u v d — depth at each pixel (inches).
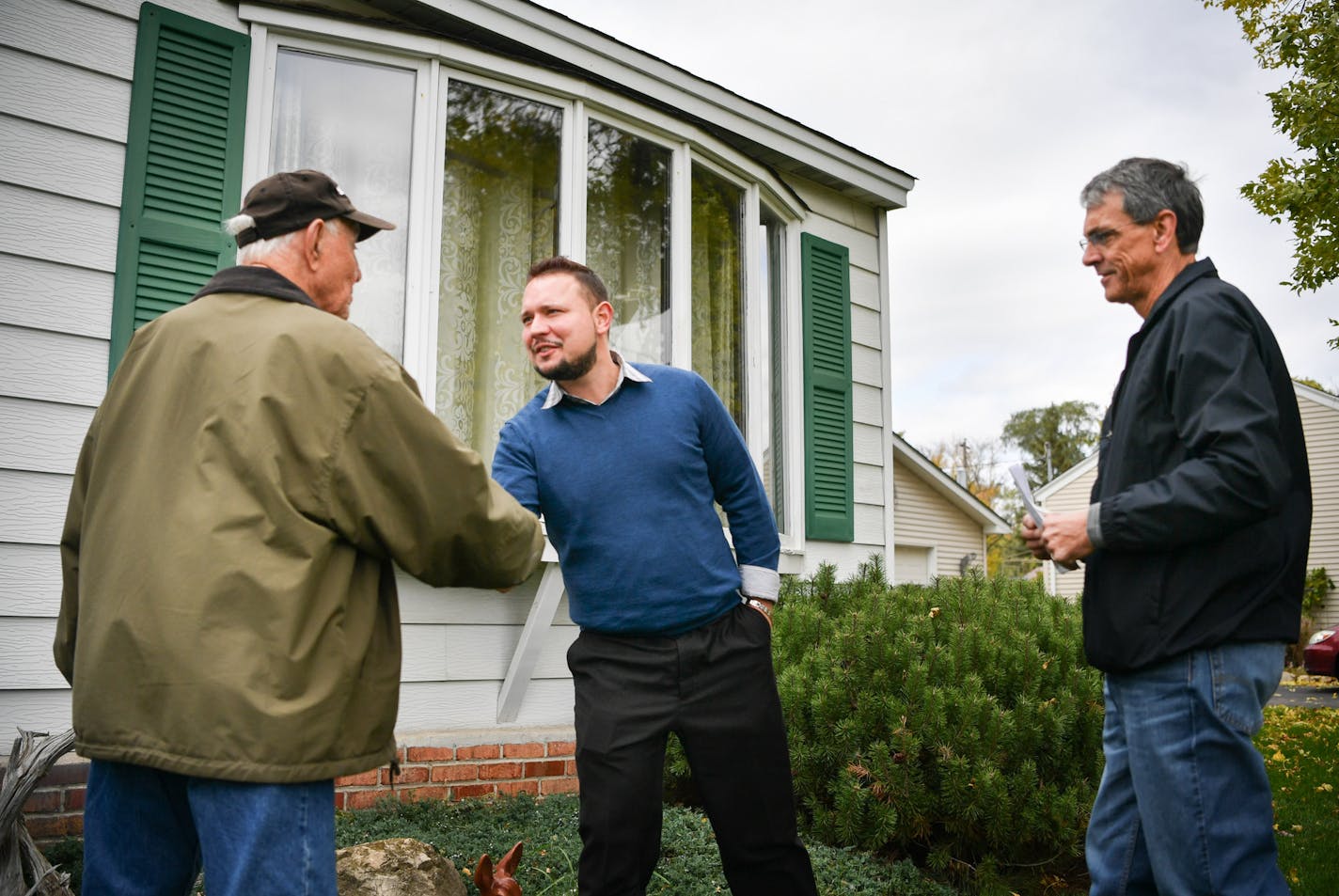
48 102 143.2
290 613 56.0
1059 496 993.5
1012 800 132.6
